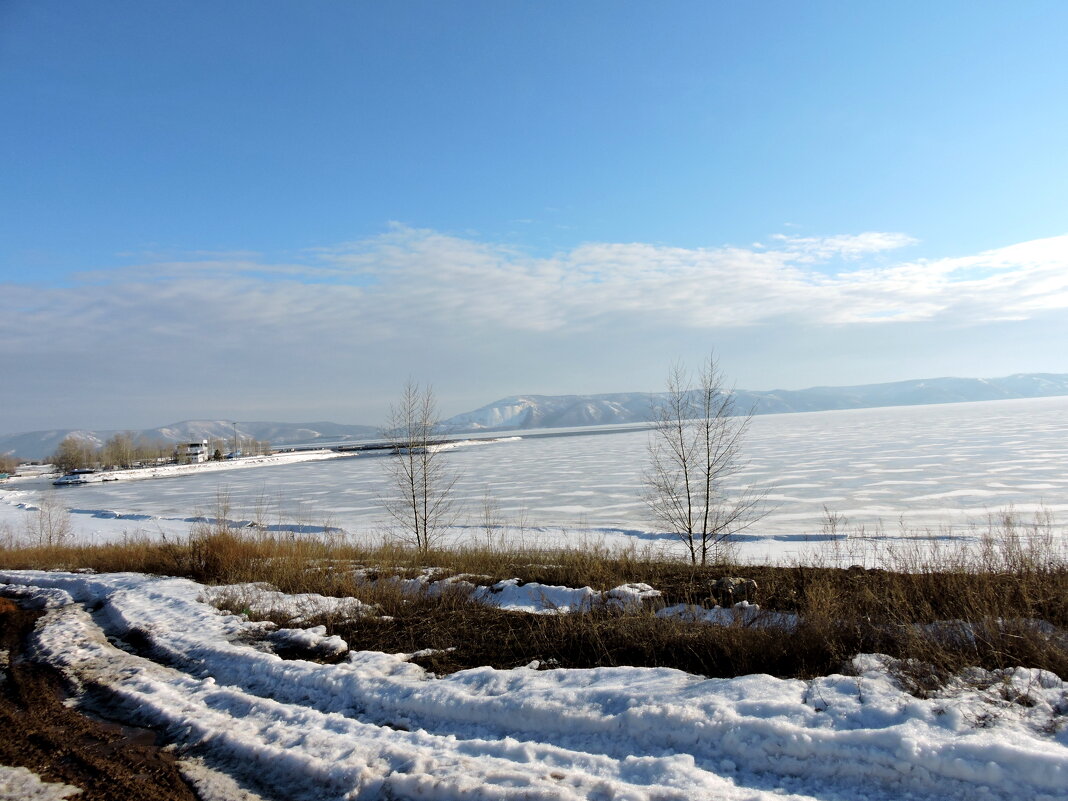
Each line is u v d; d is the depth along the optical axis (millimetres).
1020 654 5453
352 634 7906
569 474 48844
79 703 5902
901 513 24438
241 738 4848
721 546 17188
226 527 14695
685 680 5391
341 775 4227
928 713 4305
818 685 4977
